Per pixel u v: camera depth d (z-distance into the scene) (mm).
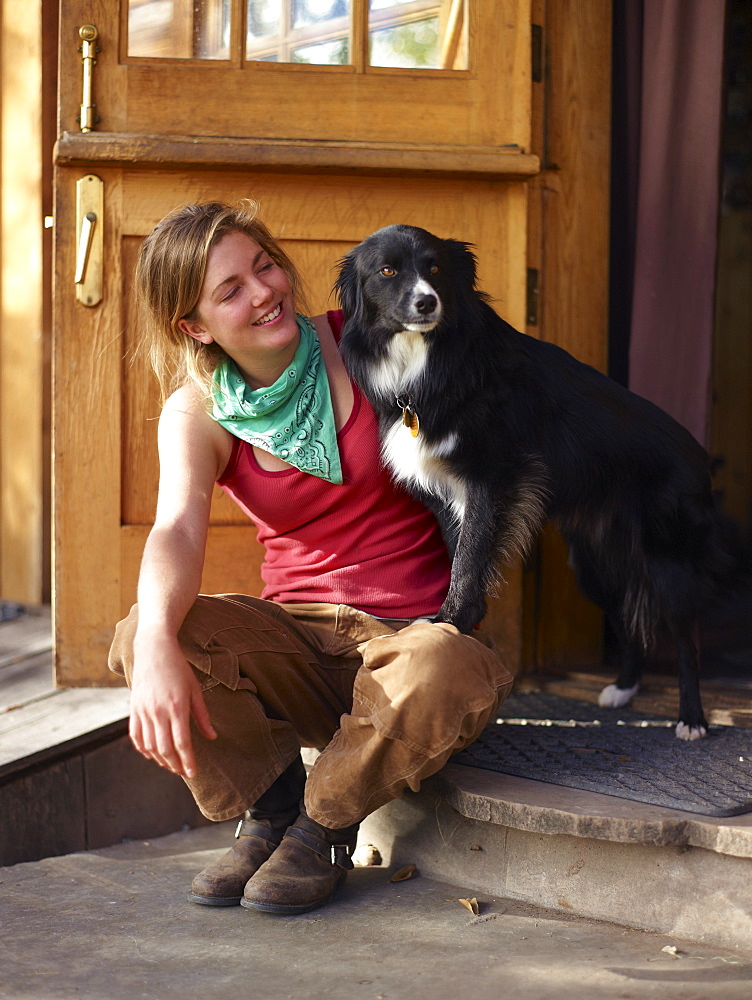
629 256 3094
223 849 2459
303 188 2809
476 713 1876
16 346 3961
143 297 2154
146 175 2770
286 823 2121
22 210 3889
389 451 2219
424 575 2305
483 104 2832
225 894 2006
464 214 2844
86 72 2711
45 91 3775
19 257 3918
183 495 2027
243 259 2045
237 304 2029
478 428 2285
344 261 2340
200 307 2062
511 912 1978
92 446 2795
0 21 3863
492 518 2314
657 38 2926
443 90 2818
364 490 2193
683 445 2527
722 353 5879
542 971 1698
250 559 2854
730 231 5832
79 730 2496
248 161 2705
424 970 1711
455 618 2242
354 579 2184
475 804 2014
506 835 2055
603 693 2764
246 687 1981
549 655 3062
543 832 1925
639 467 2461
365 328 2260
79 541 2801
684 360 2957
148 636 1798
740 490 5930
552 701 2816
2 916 1993
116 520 2811
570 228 3014
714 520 2549
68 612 2809
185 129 2762
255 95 2775
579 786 2055
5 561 4074
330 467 2121
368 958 1765
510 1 2809
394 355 2234
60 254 2760
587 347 3062
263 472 2160
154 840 2586
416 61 2818
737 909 1801
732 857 1804
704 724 2422
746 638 3777
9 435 4020
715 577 2543
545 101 2965
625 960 1743
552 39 2949
